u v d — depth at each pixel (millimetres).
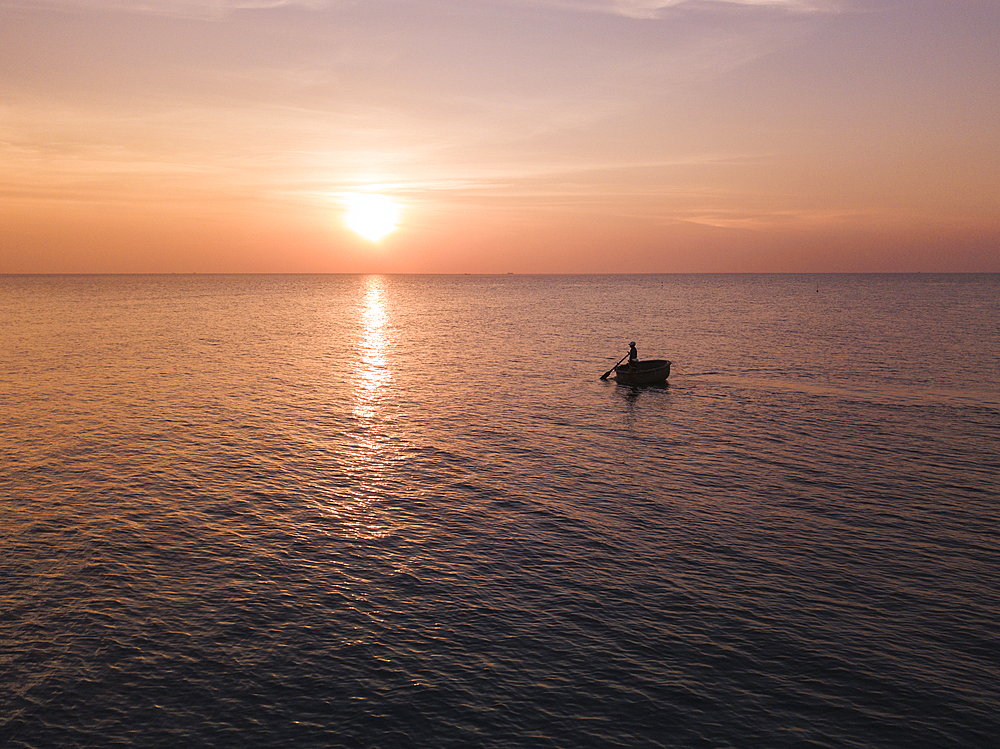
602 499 25234
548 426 36594
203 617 16969
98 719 13367
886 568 19656
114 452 30391
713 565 19922
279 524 22672
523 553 20703
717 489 26297
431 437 34031
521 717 13547
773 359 61281
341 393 45875
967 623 16781
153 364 58094
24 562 19531
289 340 80188
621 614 17297
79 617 16828
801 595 18188
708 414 39500
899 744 12797
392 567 19766
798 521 23047
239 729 13148
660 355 65062
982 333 81188
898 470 28422
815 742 12844
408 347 74188
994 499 24938
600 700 14055
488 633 16453
